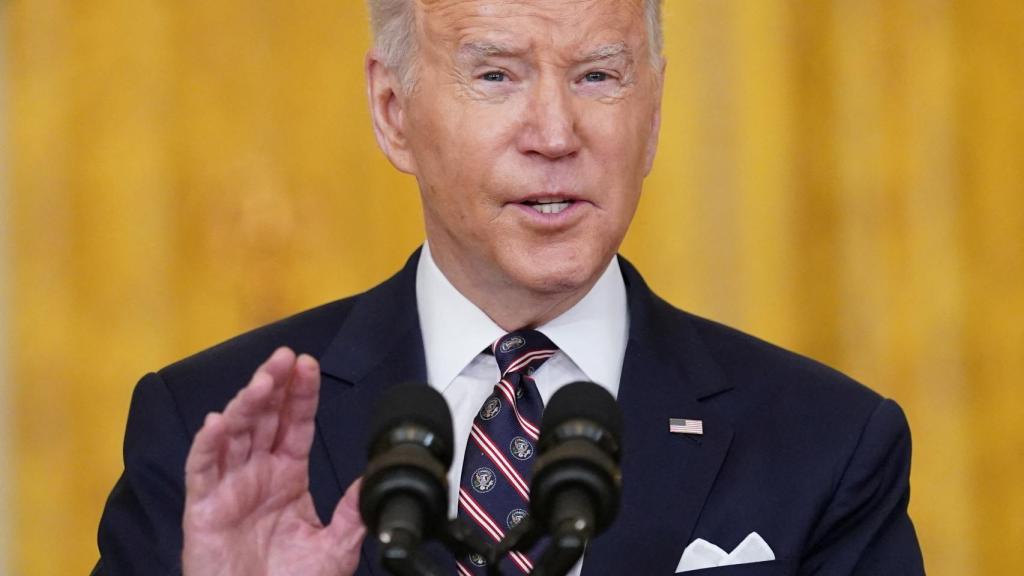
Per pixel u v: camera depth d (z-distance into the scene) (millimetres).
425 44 8328
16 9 14641
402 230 14836
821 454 8539
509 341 8641
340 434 8648
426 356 8867
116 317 14594
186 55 14734
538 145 7883
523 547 5492
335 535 6992
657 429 8562
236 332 14703
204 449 6680
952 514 14875
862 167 14984
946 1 15016
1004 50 15008
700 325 9430
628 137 8078
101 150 14641
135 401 9055
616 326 8883
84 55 14680
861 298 14945
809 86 15000
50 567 14484
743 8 14961
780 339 14891
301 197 14773
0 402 14453
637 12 8188
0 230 14531
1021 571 14875
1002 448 14906
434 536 5457
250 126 14750
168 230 14672
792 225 14930
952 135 14984
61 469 14508
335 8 14836
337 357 8969
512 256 8055
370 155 14812
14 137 14594
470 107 8070
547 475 5359
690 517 8273
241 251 14688
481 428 8391
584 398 5707
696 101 14953
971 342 14930
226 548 6781
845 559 8391
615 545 8195
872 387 14914
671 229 14914
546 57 7938
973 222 14984
